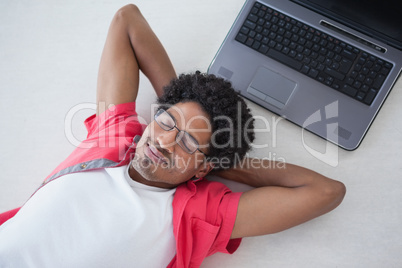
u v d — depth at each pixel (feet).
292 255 3.62
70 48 4.44
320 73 3.75
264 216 3.24
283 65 3.81
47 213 2.97
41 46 4.48
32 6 4.60
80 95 4.27
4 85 4.38
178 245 3.11
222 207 3.27
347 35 3.76
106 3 4.54
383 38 3.68
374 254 3.58
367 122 3.64
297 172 3.47
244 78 3.84
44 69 4.39
